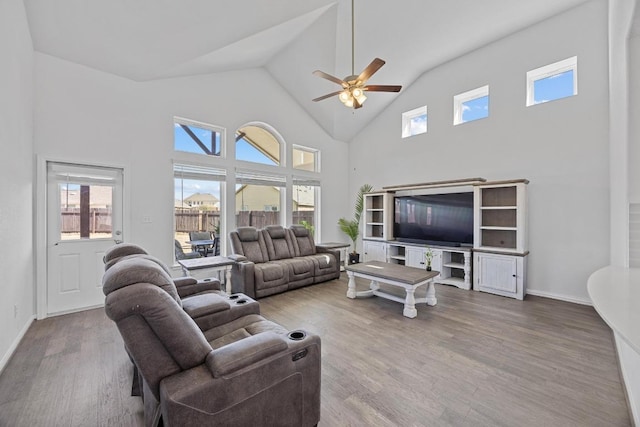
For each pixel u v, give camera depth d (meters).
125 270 1.23
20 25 2.61
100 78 3.56
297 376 1.45
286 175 5.72
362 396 1.88
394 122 5.97
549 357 2.36
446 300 3.87
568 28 3.79
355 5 3.74
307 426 1.51
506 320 3.16
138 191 3.86
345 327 2.99
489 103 4.54
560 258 3.86
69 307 3.36
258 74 5.25
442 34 4.33
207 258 4.09
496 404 1.80
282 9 3.48
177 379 1.17
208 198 4.68
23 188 2.75
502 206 4.32
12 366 2.22
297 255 5.08
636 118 1.90
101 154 3.55
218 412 1.19
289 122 5.77
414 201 5.34
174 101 4.20
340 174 6.79
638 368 1.55
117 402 1.82
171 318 1.19
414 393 1.91
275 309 3.54
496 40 4.45
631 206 1.95
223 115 4.75
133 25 2.95
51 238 3.25
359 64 4.72
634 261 1.97
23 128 2.74
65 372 2.14
